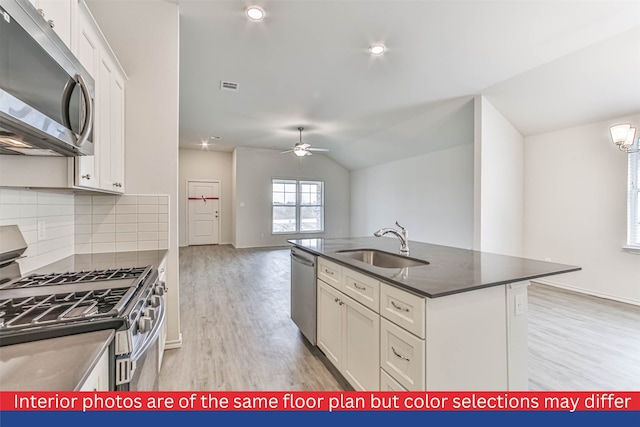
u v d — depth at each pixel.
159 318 1.36
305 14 2.41
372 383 1.61
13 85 0.88
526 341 1.59
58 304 1.07
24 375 0.67
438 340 1.31
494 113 4.14
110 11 2.24
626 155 3.61
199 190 8.31
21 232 1.51
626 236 3.61
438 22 2.51
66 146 1.23
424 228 6.41
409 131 5.65
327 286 2.16
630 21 2.48
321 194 8.97
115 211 2.27
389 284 1.49
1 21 0.82
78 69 1.28
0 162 1.34
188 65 3.27
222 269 5.38
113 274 1.51
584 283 3.97
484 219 4.04
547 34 2.67
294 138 6.82
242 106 4.60
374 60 3.15
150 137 2.34
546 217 4.31
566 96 3.57
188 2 2.30
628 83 3.14
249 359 2.28
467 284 1.37
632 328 2.85
